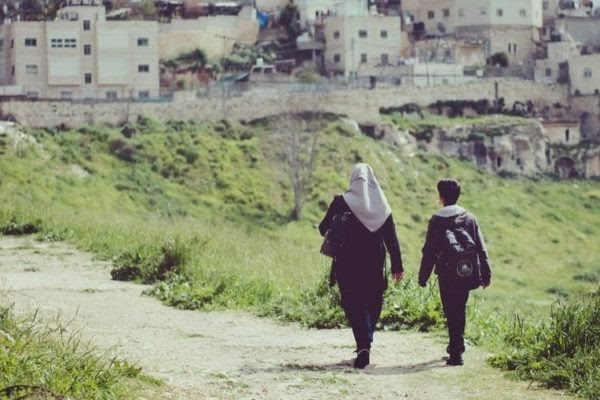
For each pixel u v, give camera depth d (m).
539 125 133.88
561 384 16.44
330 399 15.69
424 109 133.88
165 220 49.84
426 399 15.73
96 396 14.55
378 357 18.73
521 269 104.94
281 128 115.25
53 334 18.92
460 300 18.22
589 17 163.62
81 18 135.12
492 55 149.88
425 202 116.88
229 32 150.12
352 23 147.62
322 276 24.95
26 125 113.75
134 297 25.77
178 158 111.81
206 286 25.83
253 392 15.97
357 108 126.25
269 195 109.25
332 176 112.56
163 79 141.50
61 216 46.91
